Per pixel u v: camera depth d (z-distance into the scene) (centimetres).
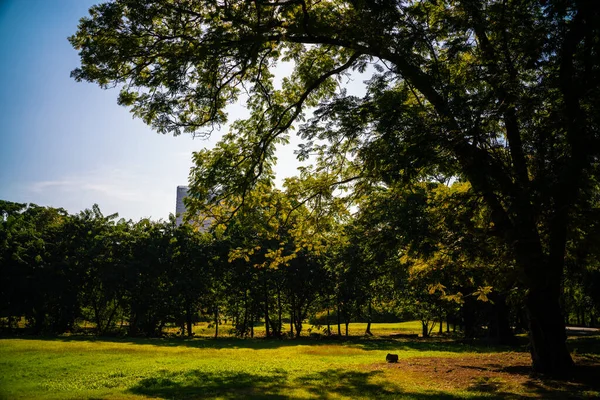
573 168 1010
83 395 1114
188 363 1823
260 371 1573
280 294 4616
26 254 3969
